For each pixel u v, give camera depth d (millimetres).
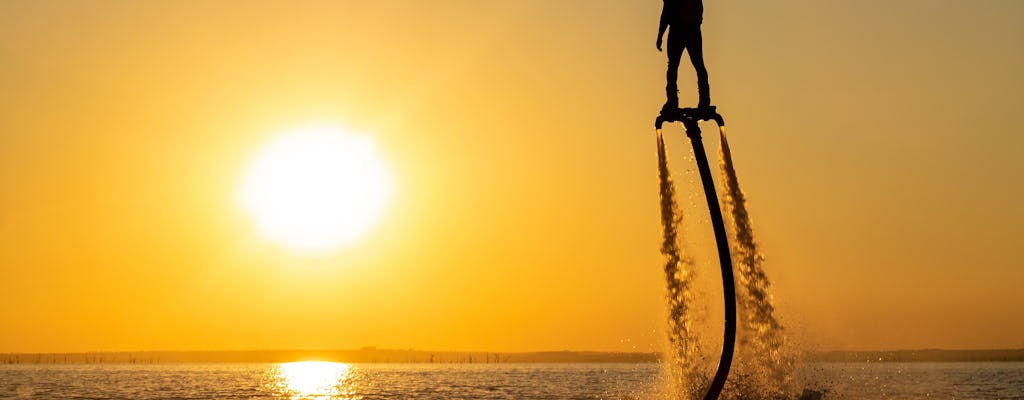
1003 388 135500
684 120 19781
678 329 28234
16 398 144000
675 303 25750
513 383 194125
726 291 19453
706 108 19688
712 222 19594
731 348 19344
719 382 19359
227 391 172625
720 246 19516
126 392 165125
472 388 169750
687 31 19625
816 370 32844
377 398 139000
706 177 19625
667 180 23234
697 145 19734
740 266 25484
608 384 174750
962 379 182875
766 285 26219
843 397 36062
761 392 30312
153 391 169875
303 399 144500
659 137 23000
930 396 59312
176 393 162500
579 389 151500
